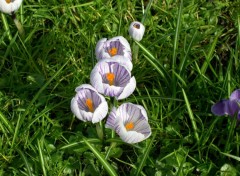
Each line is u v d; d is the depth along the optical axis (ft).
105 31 1.95
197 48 1.93
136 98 1.65
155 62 1.71
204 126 1.66
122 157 1.63
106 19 1.97
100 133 1.54
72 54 1.83
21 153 1.52
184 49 1.77
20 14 1.94
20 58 1.82
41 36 1.91
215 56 1.83
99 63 1.41
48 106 1.62
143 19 1.87
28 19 1.96
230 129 1.51
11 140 1.61
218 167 1.56
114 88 1.39
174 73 1.68
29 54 1.78
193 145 1.62
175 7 2.03
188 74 1.85
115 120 1.38
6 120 1.60
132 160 1.62
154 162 1.58
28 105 1.64
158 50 1.86
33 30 1.86
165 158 1.55
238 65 1.78
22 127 1.64
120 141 1.52
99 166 1.58
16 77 1.78
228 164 1.52
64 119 1.68
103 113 1.38
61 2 2.02
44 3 2.03
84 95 1.42
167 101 1.71
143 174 1.49
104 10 2.00
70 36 1.95
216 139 1.64
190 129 1.67
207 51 1.90
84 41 1.89
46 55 1.83
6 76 1.82
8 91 1.78
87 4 1.98
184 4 2.04
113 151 1.58
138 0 2.07
